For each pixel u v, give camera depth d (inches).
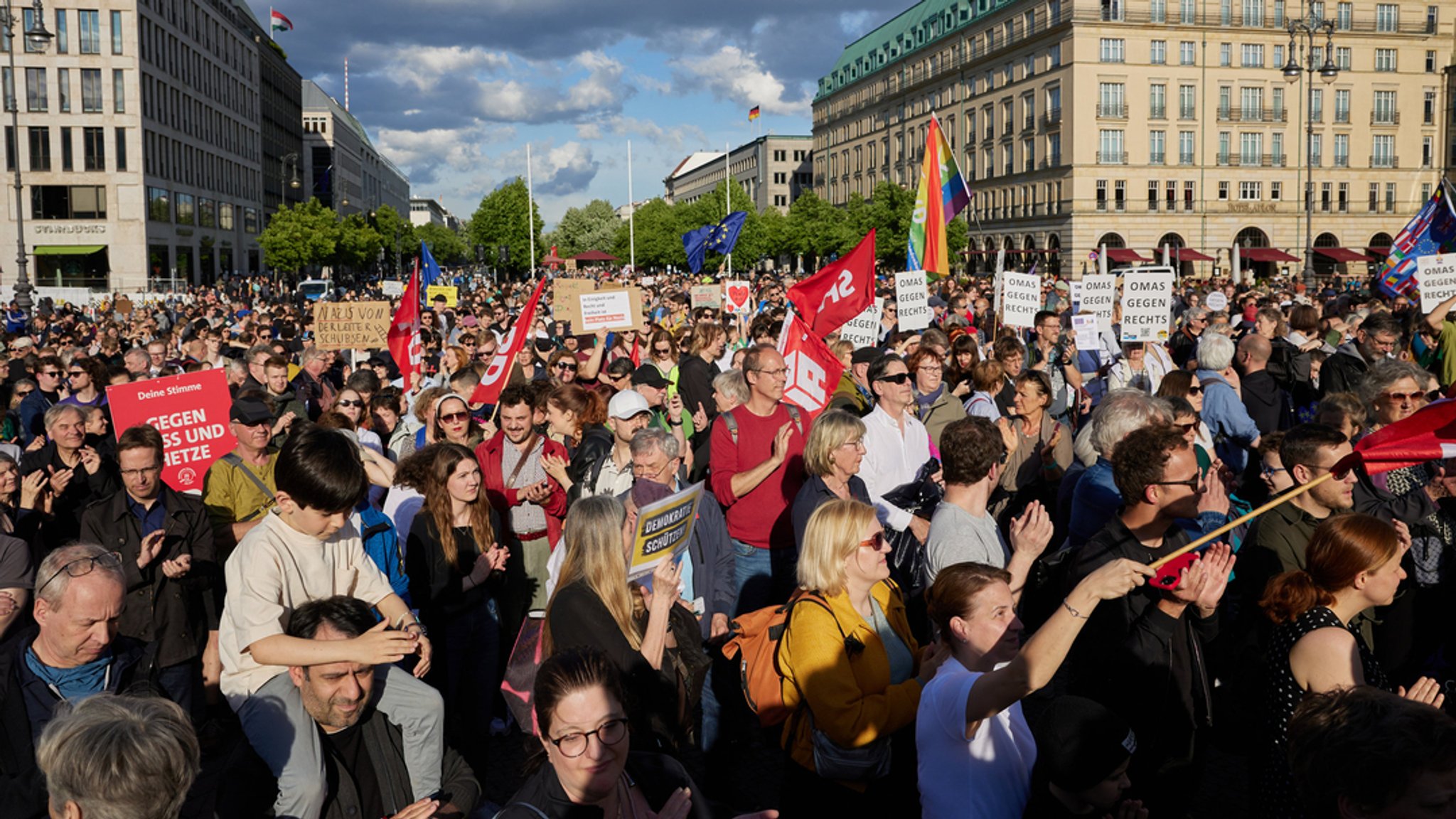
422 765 158.2
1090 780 140.6
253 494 276.1
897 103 4281.5
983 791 145.9
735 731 232.8
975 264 3722.9
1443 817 102.1
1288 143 3223.4
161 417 303.4
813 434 237.8
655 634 180.7
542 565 282.7
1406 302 711.1
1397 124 3253.0
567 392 323.6
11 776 150.0
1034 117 3316.9
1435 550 202.8
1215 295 902.4
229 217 3690.9
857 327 497.0
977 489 212.4
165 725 118.3
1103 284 499.8
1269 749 156.3
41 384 469.1
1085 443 252.5
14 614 206.1
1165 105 3159.5
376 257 4606.3
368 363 587.8
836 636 167.0
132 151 2807.6
